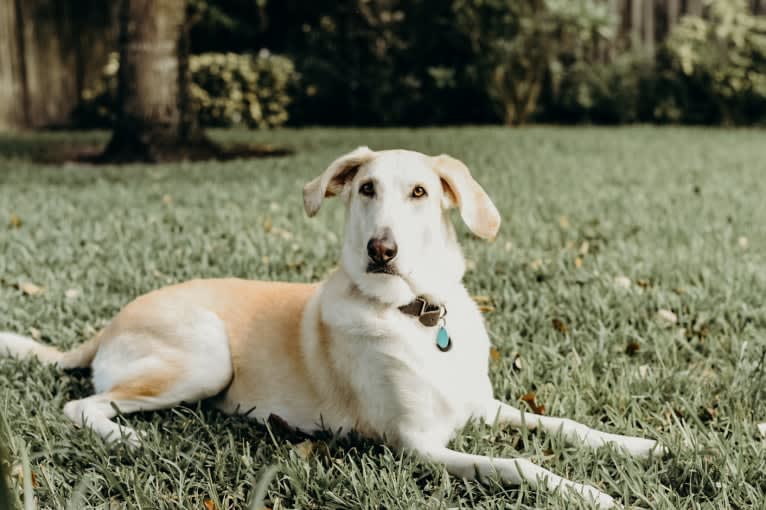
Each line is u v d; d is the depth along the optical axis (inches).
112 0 649.6
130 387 126.3
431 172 122.6
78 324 167.6
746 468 104.4
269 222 246.5
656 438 114.5
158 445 114.9
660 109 612.4
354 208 121.6
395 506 98.3
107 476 106.0
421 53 604.4
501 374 142.3
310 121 639.1
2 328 166.6
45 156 412.2
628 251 213.2
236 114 602.5
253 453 116.6
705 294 175.3
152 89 388.8
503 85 601.9
